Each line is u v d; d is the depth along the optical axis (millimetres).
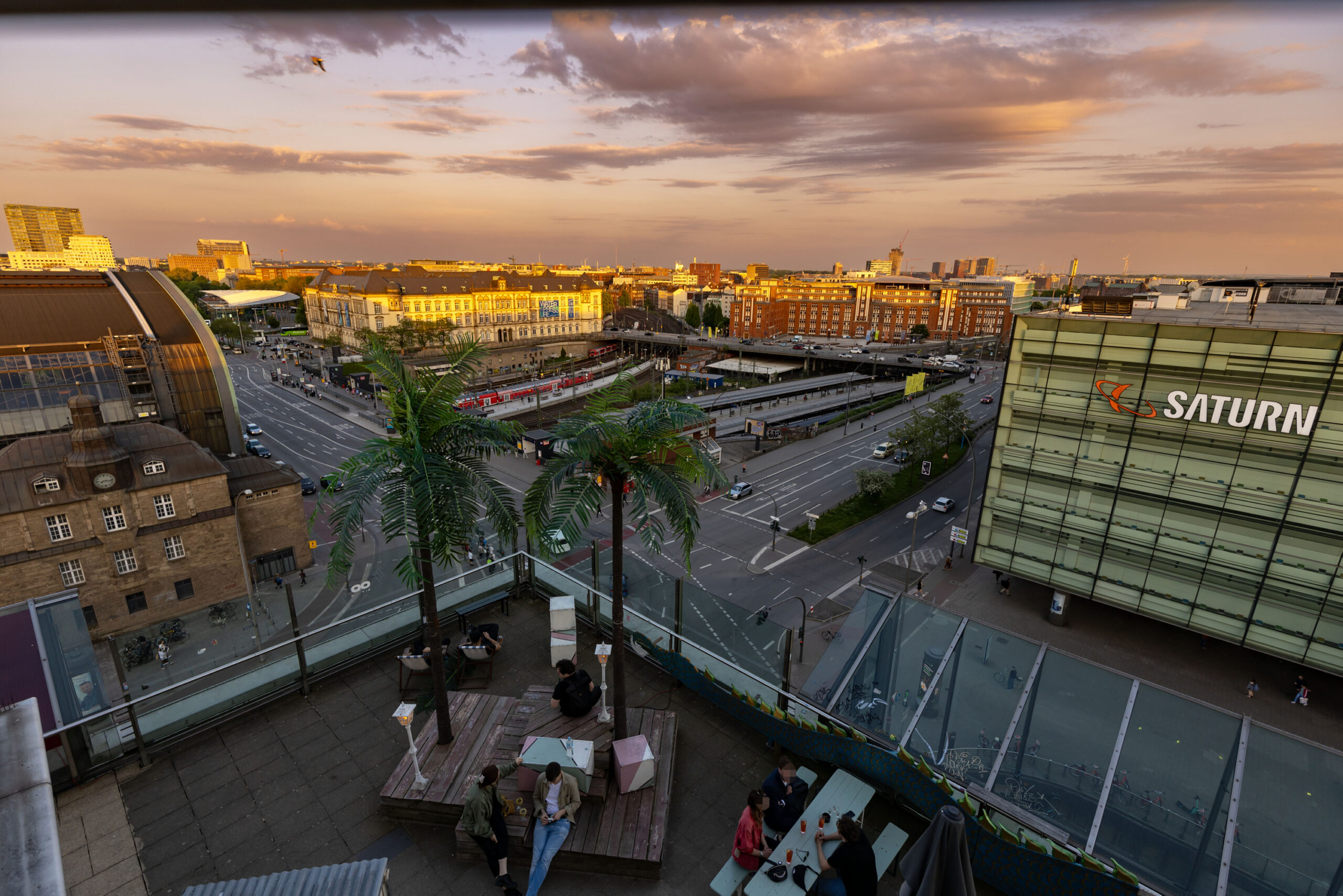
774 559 56781
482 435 8734
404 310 154000
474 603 13688
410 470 8148
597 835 8039
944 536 63250
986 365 174125
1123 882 6730
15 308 54844
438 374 8742
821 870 7312
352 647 12000
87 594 38625
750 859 7570
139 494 39875
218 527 43156
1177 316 43562
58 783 8805
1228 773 7770
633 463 8305
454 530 8086
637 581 12555
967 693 9414
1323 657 35031
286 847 8188
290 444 85562
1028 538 45562
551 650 12023
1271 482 35125
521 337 178375
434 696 10148
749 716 10383
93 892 7520
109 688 33875
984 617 47594
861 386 143750
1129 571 41562
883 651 10352
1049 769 8523
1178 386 37188
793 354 172500
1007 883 7566
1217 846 7543
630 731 9789
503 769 8875
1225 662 42500
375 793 9078
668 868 7980
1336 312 45875
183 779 9211
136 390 56469
